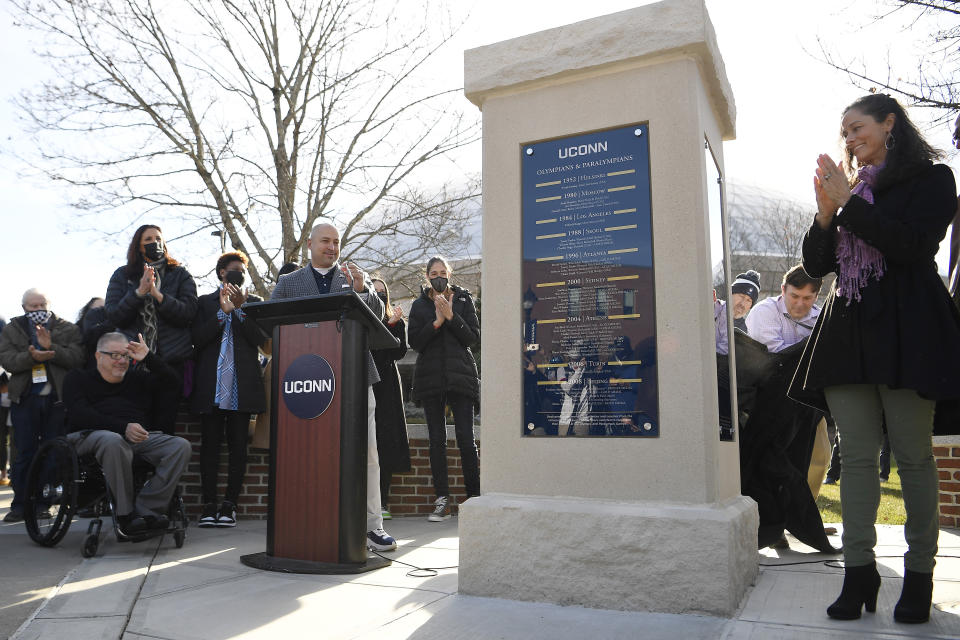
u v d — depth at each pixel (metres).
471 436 5.94
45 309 6.19
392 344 4.07
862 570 2.65
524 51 3.45
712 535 2.79
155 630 2.65
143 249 5.57
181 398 5.66
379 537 4.34
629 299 3.16
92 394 4.64
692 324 3.03
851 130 2.82
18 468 5.90
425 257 15.58
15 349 5.96
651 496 3.01
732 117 3.86
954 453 5.18
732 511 2.97
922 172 2.66
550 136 3.41
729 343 3.61
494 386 3.35
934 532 2.58
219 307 5.64
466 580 3.17
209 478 5.49
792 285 4.30
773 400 3.92
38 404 5.96
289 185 14.95
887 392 2.64
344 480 3.67
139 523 4.31
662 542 2.86
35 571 3.76
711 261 3.19
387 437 5.89
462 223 15.90
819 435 4.69
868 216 2.51
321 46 14.88
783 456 4.04
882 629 2.50
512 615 2.83
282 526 3.80
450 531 5.27
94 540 4.13
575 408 3.19
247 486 6.02
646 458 3.03
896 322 2.57
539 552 3.05
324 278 4.69
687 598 2.80
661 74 3.23
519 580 3.07
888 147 2.73
